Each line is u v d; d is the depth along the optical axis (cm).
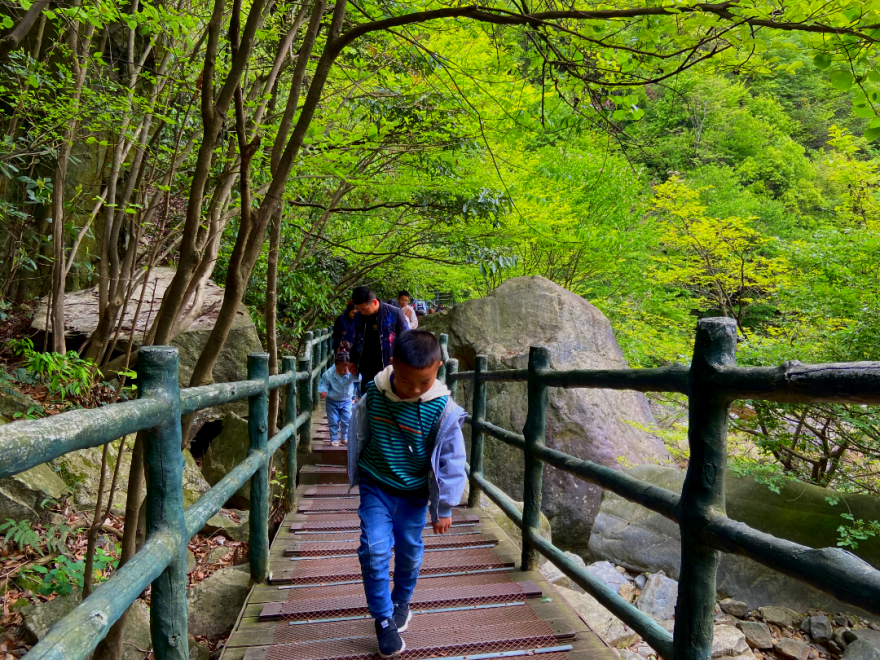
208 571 408
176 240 605
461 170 756
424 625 251
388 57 545
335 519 407
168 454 154
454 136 598
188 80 441
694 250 927
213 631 340
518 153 764
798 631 394
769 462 539
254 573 301
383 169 727
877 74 242
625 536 509
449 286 1276
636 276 1178
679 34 267
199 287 571
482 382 427
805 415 539
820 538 455
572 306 828
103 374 480
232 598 355
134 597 121
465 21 393
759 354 584
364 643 238
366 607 268
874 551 431
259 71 538
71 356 420
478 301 846
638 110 330
